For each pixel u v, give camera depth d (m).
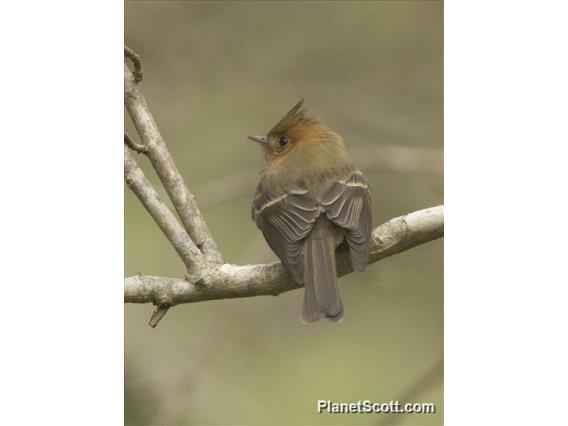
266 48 13.76
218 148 13.48
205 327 11.85
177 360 11.29
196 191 12.35
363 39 13.98
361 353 12.16
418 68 13.84
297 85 13.72
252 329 12.09
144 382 10.53
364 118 13.73
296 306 12.27
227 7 13.77
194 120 13.52
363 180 8.87
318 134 9.44
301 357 12.05
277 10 13.85
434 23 13.89
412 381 10.84
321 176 8.53
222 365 11.74
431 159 12.84
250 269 7.77
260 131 13.59
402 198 13.20
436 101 13.81
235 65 13.64
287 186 8.53
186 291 7.60
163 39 13.52
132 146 8.11
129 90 8.24
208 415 10.95
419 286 12.42
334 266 8.04
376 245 7.98
